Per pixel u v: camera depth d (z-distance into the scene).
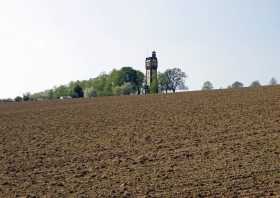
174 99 39.22
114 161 18.31
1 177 17.08
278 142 19.06
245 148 18.52
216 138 20.80
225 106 30.61
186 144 20.14
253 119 24.66
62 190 14.94
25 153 20.91
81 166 17.97
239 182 14.34
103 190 14.61
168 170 16.34
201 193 13.61
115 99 47.22
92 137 23.64
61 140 23.48
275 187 13.68
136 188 14.55
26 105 47.72
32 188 15.41
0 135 26.19
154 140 21.58
